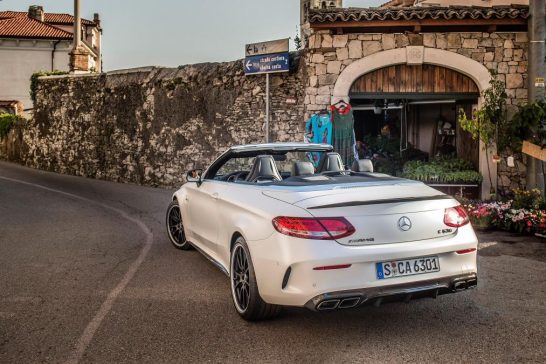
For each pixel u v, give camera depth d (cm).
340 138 1091
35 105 1994
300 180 420
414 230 357
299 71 1163
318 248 336
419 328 378
